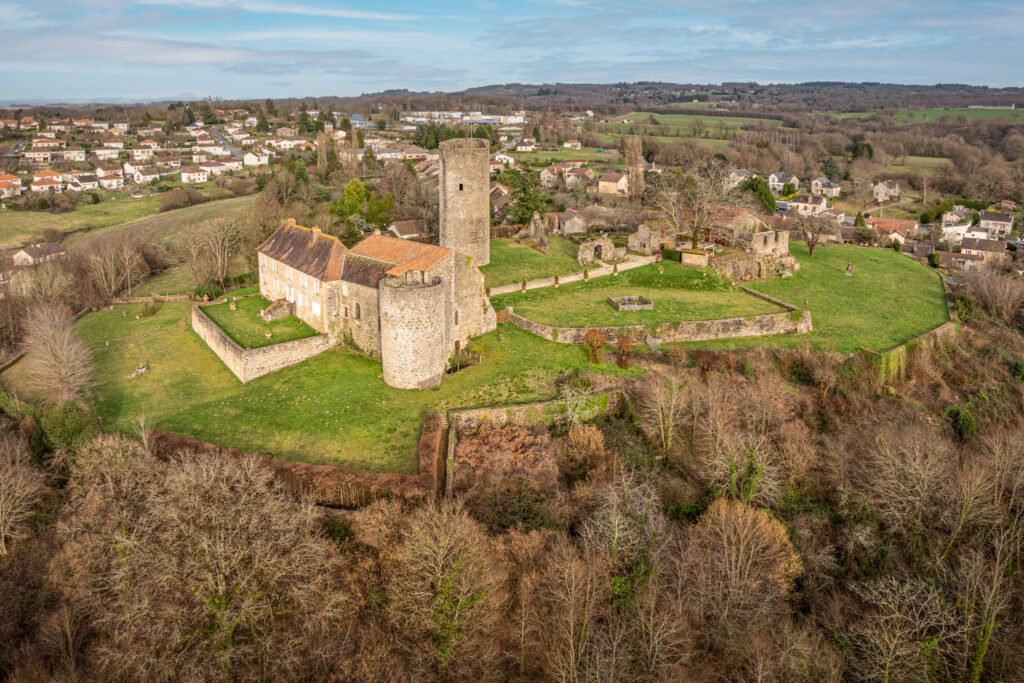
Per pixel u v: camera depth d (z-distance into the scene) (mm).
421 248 65125
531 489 50562
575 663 37062
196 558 34344
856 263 110000
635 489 48844
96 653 36281
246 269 104438
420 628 37406
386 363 61062
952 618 44000
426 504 44500
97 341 75438
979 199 196750
